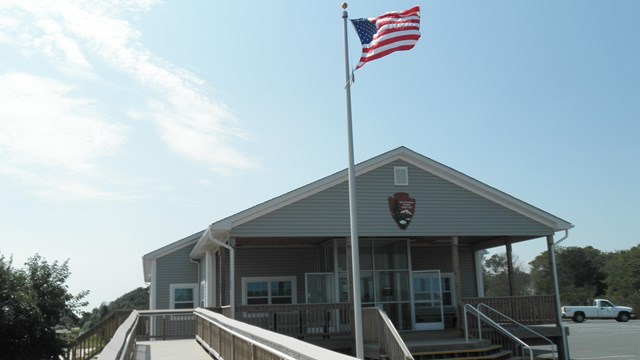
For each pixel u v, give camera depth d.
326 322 17.78
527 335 18.52
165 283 26.48
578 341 29.89
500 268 88.56
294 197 17.73
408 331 18.70
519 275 85.75
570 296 69.06
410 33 13.50
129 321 11.28
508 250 21.08
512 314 19.00
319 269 21.97
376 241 20.02
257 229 17.31
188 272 26.83
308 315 17.62
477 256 24.52
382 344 15.55
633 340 29.80
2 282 19.33
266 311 17.20
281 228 17.52
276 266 22.56
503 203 19.61
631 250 71.00
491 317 18.80
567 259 83.06
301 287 22.56
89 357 18.92
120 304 74.50
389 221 18.50
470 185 19.42
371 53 13.69
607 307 48.41
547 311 19.30
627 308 48.19
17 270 20.06
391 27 13.59
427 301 19.92
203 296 24.53
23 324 18.72
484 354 16.25
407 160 19.08
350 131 14.03
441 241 22.42
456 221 19.09
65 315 21.02
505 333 16.84
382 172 18.80
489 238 22.22
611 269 73.75
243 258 22.38
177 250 26.89
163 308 26.16
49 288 20.52
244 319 16.97
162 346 16.33
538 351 23.84
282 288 22.47
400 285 19.88
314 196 18.00
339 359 4.36
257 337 7.03
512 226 19.55
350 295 17.83
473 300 18.88
